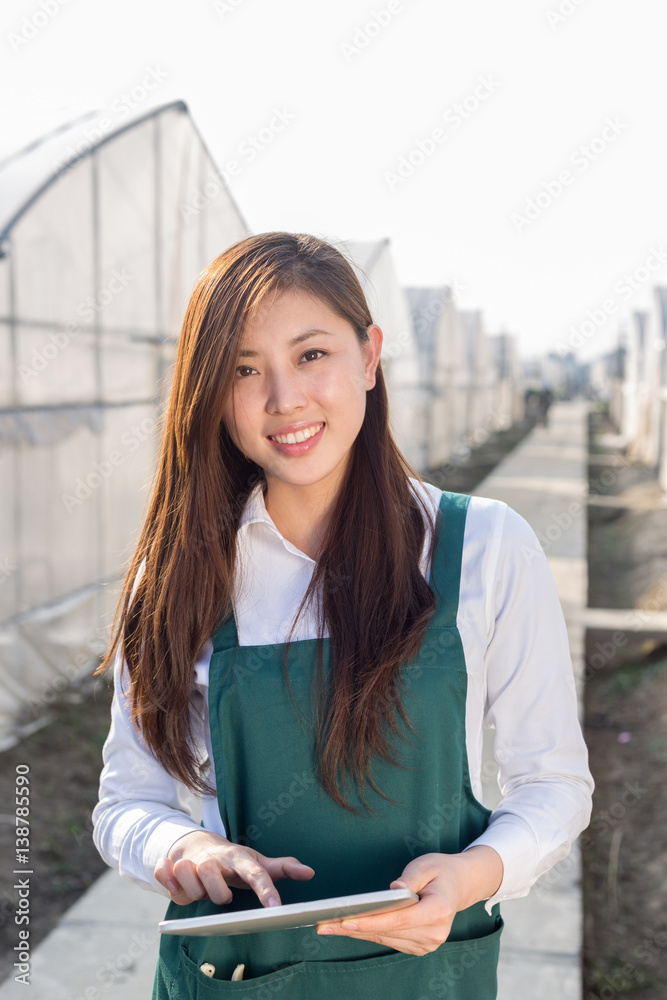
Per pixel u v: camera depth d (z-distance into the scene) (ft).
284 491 3.64
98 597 19.85
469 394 75.41
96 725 16.29
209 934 2.77
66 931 9.74
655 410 53.62
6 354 16.28
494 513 3.56
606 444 77.51
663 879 10.66
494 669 3.56
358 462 3.59
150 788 3.80
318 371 3.29
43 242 17.11
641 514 36.11
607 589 26.35
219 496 3.56
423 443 52.08
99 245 18.92
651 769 13.71
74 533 18.85
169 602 3.53
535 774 3.55
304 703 3.38
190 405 3.38
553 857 3.37
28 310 16.76
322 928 2.81
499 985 8.35
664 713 15.52
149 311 21.27
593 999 8.67
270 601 3.56
